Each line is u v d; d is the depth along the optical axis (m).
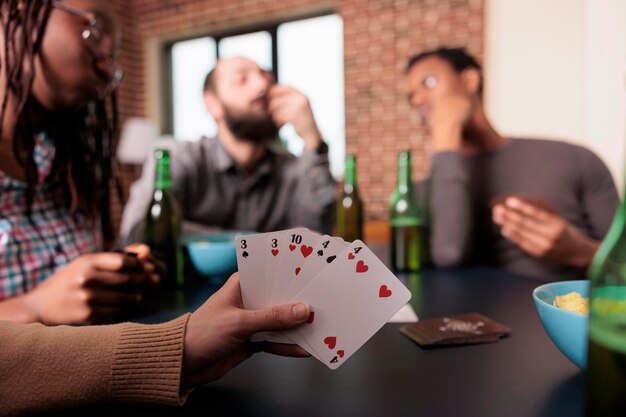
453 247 1.20
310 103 1.74
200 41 5.03
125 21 4.98
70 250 1.05
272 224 1.81
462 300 0.88
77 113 1.09
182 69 5.10
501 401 0.47
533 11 3.43
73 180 1.12
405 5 3.90
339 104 4.22
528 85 3.50
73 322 0.73
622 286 0.37
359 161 4.16
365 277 0.48
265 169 1.77
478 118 1.49
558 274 1.32
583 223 1.48
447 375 0.54
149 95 5.13
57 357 0.46
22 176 1.00
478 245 1.47
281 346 0.51
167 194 1.06
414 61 1.56
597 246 1.11
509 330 0.68
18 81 0.87
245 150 1.77
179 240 1.06
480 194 1.46
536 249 1.11
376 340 0.67
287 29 4.54
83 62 0.94
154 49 5.13
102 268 0.76
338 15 4.18
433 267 1.21
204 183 1.75
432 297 0.91
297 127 1.74
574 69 3.33
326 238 0.49
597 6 3.04
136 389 0.46
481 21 3.63
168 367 0.46
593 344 0.36
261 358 0.61
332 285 0.49
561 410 0.45
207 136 1.79
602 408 0.35
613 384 0.34
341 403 0.47
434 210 1.23
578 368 0.55
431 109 1.50
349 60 4.15
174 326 0.47
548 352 0.61
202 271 1.07
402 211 1.18
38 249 0.97
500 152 1.50
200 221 1.76
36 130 1.00
